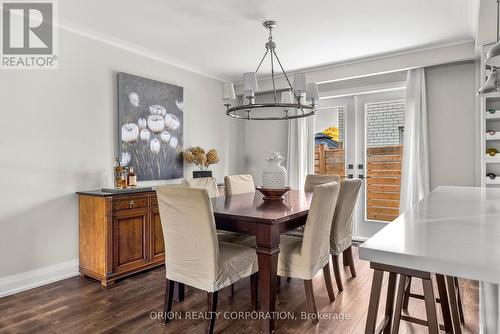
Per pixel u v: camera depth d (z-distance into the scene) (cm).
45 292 276
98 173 338
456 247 95
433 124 393
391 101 435
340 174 473
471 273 81
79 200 318
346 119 469
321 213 225
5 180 272
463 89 374
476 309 239
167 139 411
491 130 336
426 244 99
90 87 333
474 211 160
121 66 362
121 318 230
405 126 401
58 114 307
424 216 148
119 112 355
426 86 395
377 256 94
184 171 439
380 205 443
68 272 312
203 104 478
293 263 229
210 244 201
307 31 327
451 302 185
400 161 429
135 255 317
